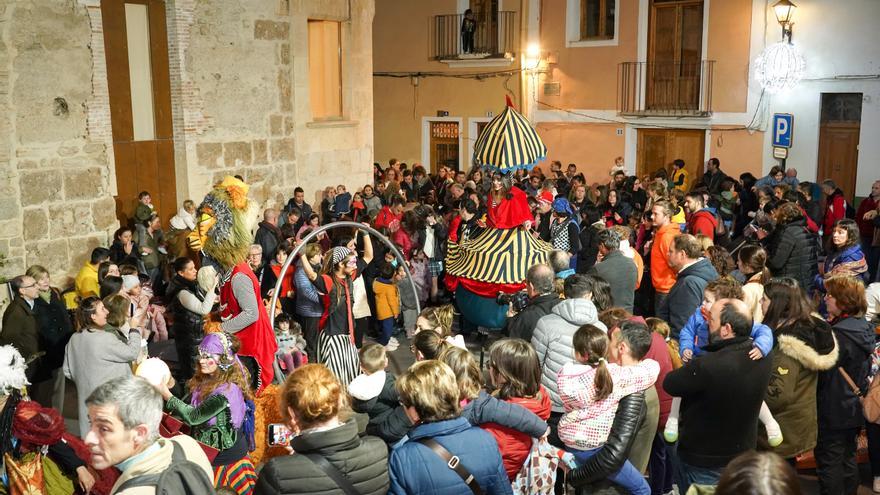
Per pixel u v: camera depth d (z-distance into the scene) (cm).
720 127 1689
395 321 1073
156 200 1150
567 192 1583
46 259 985
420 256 1094
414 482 339
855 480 528
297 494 320
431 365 355
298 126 1345
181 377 675
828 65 1533
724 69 1670
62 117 991
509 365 419
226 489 336
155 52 1127
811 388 498
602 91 1853
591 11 1864
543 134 1953
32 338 727
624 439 403
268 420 596
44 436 405
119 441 286
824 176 1584
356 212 1335
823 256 1291
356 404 466
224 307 652
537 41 1919
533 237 911
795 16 1556
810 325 492
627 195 1492
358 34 1451
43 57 965
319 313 876
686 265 660
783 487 217
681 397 440
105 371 579
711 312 443
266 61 1275
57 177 990
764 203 1237
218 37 1197
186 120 1161
